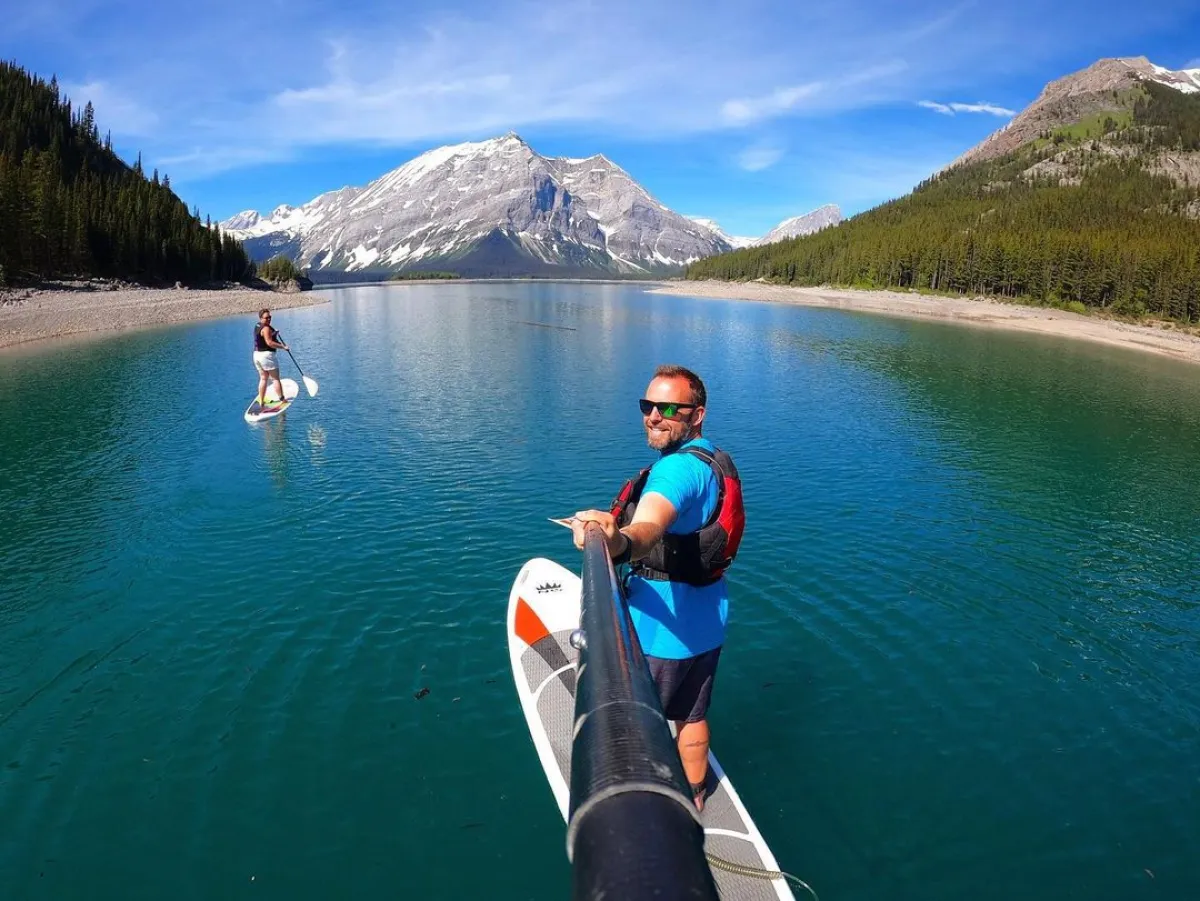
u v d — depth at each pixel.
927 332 62.56
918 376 34.91
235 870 5.33
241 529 12.51
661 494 3.81
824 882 5.30
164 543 11.83
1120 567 11.84
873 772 6.51
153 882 5.22
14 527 12.57
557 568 9.60
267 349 22.61
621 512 4.57
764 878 4.84
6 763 6.49
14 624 9.12
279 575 10.58
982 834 5.82
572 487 15.20
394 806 5.97
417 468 16.58
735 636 8.98
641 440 19.50
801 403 26.52
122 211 94.25
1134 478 17.70
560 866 5.38
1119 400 30.70
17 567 10.88
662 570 4.37
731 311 88.56
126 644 8.60
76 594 9.95
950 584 10.78
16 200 72.19
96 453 17.58
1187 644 9.30
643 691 2.06
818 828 5.81
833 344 49.44
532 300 111.19
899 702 7.66
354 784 6.22
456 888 5.18
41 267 75.69
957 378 34.84
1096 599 10.56
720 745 6.83
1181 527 14.04
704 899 1.26
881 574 11.05
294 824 5.77
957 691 7.93
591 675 2.20
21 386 27.14
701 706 4.69
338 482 15.34
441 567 10.88
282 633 8.84
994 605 10.16
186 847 5.53
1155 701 7.91
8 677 7.91
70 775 6.32
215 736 6.87
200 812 5.89
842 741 6.94
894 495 15.32
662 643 4.41
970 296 112.69
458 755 6.60
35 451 17.72
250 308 75.00
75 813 5.88
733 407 25.56
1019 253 105.62
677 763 1.73
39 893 5.11
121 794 6.09
